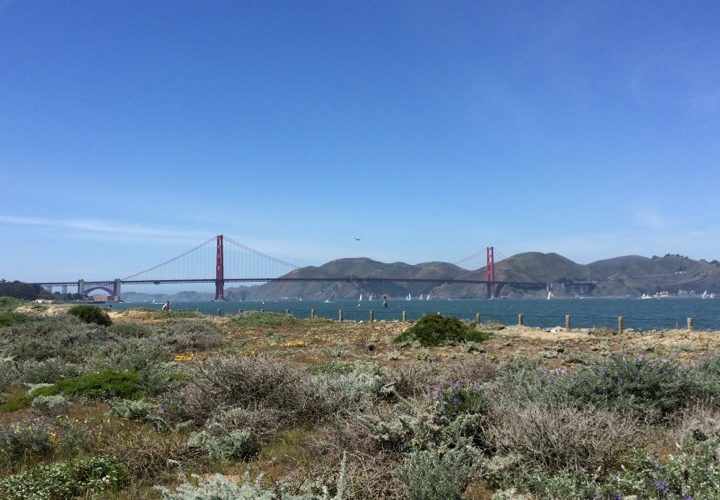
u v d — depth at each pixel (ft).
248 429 23.40
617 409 23.70
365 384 28.99
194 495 15.24
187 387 30.07
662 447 20.83
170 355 53.78
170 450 21.91
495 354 53.52
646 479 16.42
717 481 15.19
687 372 27.17
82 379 35.27
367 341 68.08
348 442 20.90
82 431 24.31
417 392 28.73
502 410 21.72
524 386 27.17
